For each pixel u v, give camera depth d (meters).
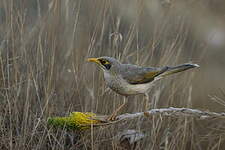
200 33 14.29
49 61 11.20
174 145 11.09
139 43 12.41
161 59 11.55
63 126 9.17
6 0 12.04
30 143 10.08
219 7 15.22
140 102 11.55
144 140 11.10
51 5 12.01
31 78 10.95
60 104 11.29
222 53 14.79
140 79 9.02
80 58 11.77
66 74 11.91
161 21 12.59
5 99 10.66
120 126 11.11
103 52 11.74
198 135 12.37
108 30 12.51
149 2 14.10
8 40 11.54
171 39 12.30
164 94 12.05
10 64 11.11
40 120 10.19
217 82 13.99
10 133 9.96
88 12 12.62
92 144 9.45
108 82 9.16
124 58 11.29
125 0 13.59
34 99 10.95
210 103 13.23
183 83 12.25
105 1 11.77
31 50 11.63
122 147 10.89
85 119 8.82
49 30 11.71
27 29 12.45
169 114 8.94
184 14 13.11
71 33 12.44
